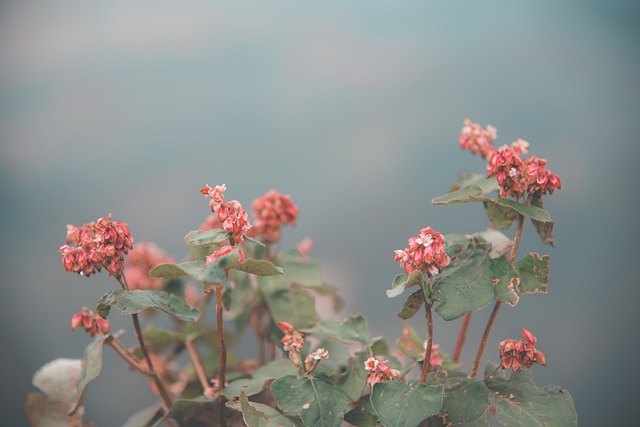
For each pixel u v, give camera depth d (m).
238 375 0.53
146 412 0.53
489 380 0.48
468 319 0.53
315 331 0.51
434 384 0.48
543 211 0.47
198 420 0.52
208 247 0.49
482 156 0.54
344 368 0.51
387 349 0.51
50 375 0.54
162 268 0.47
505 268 0.48
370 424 0.47
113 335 0.51
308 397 0.47
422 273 0.46
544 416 0.47
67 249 0.48
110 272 0.48
